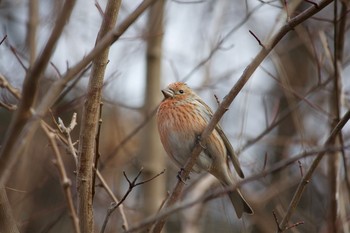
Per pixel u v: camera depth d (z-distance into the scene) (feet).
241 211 35.78
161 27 42.96
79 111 46.09
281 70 40.91
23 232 36.29
